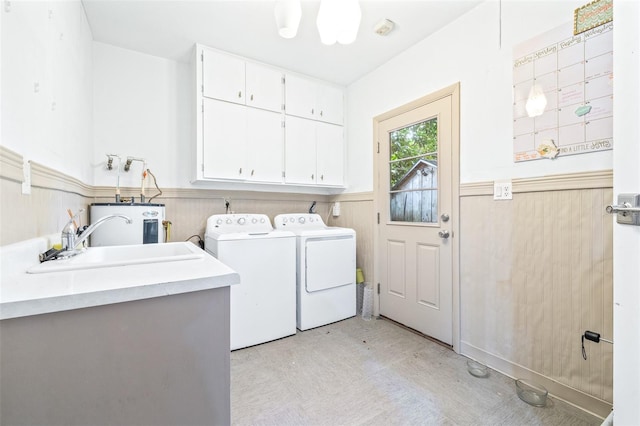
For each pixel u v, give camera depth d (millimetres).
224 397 879
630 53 974
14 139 871
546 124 1604
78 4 1774
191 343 836
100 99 2369
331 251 2689
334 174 3215
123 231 2051
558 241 1566
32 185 1003
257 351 2135
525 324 1715
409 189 2533
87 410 713
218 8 1978
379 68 2832
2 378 636
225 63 2525
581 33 1462
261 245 2297
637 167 958
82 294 688
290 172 2912
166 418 804
